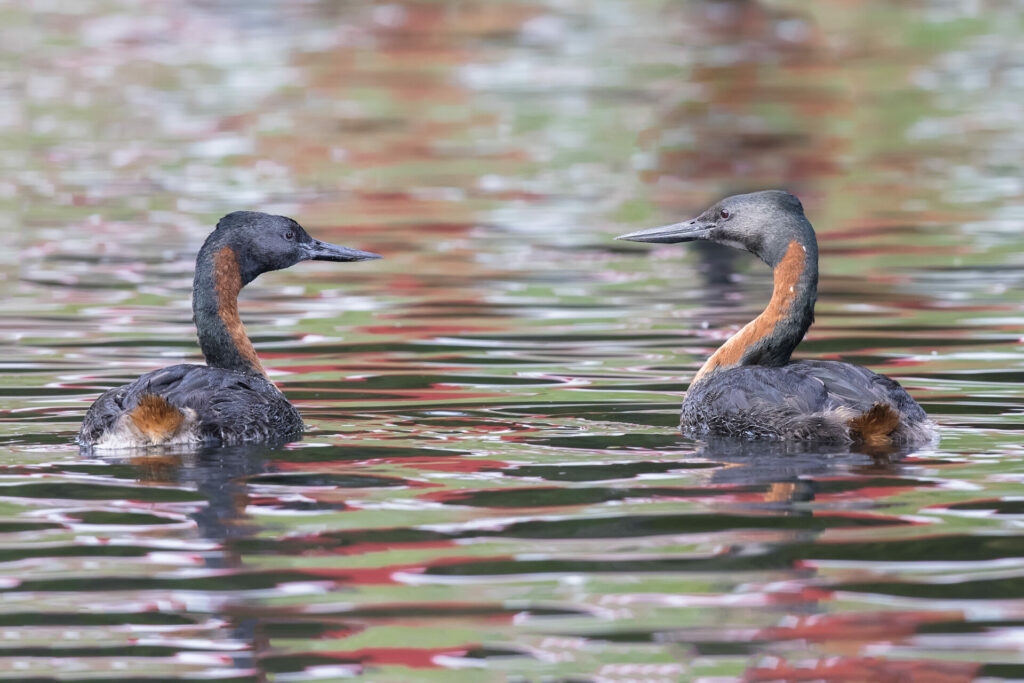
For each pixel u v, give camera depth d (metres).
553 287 19.22
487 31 59.38
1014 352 14.58
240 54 54.16
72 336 15.78
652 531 8.48
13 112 41.88
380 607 7.36
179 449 10.54
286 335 16.09
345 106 43.41
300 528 8.59
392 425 11.55
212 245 12.16
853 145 36.19
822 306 17.61
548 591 7.55
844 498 9.12
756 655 6.78
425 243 23.05
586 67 50.69
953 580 7.64
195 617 7.26
